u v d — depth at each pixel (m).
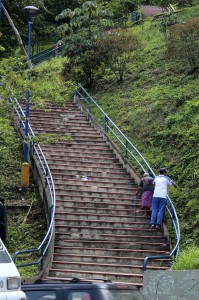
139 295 9.52
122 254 17.66
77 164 23.47
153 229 18.84
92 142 25.45
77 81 32.41
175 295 12.18
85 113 28.22
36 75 20.80
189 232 17.92
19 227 19.55
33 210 20.64
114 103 28.84
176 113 24.92
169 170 21.53
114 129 26.17
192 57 28.56
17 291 9.39
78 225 19.19
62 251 17.70
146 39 35.84
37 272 16.36
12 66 20.11
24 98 20.52
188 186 20.11
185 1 43.56
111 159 23.98
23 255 17.91
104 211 20.12
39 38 46.56
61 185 21.48
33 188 22.00
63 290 9.48
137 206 20.48
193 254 14.43
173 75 29.23
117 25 36.59
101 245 18.09
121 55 31.12
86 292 9.44
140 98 28.14
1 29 39.69
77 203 20.34
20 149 24.73
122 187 21.92
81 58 31.41
